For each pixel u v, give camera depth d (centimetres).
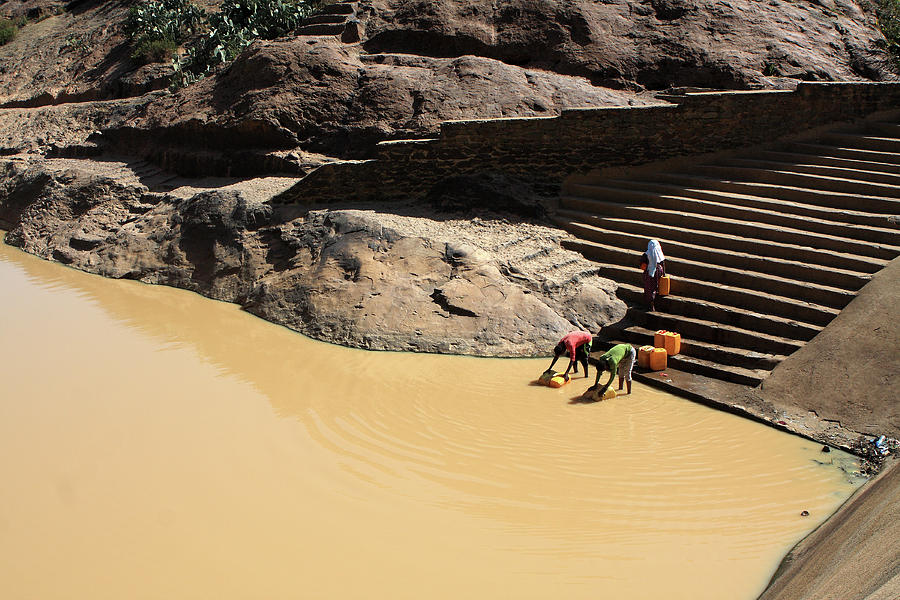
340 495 894
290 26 2486
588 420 1074
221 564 771
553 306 1386
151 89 2697
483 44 2181
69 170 2245
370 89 2025
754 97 1622
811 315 1202
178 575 754
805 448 987
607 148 1695
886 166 1461
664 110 1661
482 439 1022
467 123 1702
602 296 1406
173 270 1720
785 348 1169
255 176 2014
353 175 1727
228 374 1237
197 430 1048
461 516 852
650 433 1035
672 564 765
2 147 2661
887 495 697
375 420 1077
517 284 1413
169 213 1866
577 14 2189
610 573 752
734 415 1082
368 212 1625
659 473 935
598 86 2100
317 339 1377
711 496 884
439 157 1722
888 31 2409
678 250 1441
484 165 1727
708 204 1515
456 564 770
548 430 1045
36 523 838
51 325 1468
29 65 3344
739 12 2242
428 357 1295
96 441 1016
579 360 1229
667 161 1684
